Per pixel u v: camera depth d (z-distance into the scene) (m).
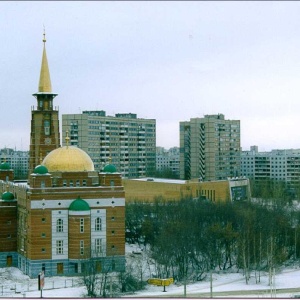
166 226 184.88
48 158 171.88
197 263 170.62
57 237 164.25
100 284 149.25
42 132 192.50
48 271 163.38
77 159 170.38
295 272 170.25
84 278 145.50
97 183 172.25
